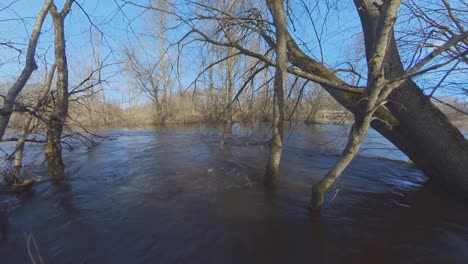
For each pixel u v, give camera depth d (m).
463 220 4.37
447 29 3.87
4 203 5.24
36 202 5.29
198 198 5.27
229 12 5.86
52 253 3.57
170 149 11.06
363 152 10.31
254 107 8.57
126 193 5.65
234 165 7.97
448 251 3.55
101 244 3.72
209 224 4.21
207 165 8.01
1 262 3.45
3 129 3.27
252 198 5.23
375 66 3.33
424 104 4.36
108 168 7.88
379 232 4.00
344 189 5.77
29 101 6.14
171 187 5.98
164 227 4.14
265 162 8.38
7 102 3.28
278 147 5.62
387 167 7.81
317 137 14.47
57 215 4.67
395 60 4.29
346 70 5.18
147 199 5.28
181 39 5.36
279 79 5.03
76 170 7.64
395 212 4.66
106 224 4.27
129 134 17.67
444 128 4.38
